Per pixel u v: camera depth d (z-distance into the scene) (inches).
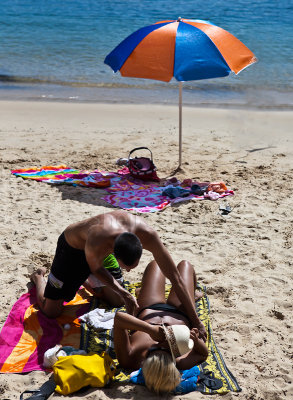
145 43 306.5
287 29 859.4
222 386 156.3
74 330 185.6
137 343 159.8
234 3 1104.8
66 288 182.9
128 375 159.9
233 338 181.2
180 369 158.9
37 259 232.7
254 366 167.8
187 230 265.1
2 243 247.6
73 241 175.3
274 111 512.7
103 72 673.6
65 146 398.6
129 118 486.3
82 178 330.0
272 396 153.9
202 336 166.2
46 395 151.4
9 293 207.0
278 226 268.4
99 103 541.3
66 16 1015.6
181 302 167.5
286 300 203.6
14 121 468.8
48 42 821.2
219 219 276.8
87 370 154.8
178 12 1027.3
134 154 383.2
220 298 206.7
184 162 366.6
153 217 279.6
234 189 318.3
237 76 642.2
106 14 1031.0
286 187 320.2
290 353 173.8
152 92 589.3
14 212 282.8
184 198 301.6
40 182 324.5
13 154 376.2
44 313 191.3
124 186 321.4
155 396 150.8
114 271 202.1
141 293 176.4
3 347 175.5
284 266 229.3
